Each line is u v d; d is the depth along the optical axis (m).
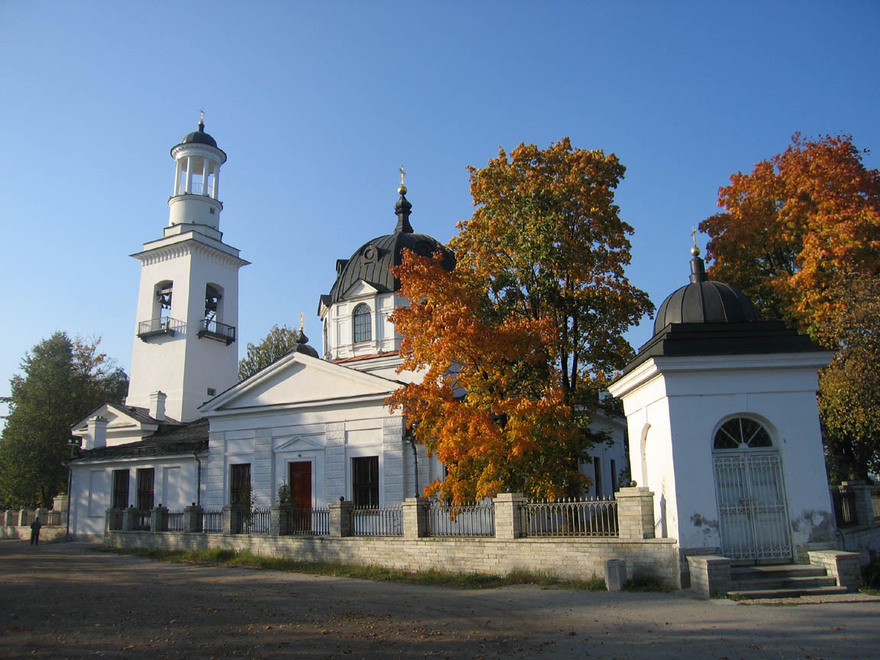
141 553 28.58
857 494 21.08
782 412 15.73
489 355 20.30
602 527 17.48
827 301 24.17
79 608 13.72
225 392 31.97
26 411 49.94
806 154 27.05
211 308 48.94
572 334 24.22
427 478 27.77
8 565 23.66
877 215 24.22
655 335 18.03
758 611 12.57
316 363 30.25
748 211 28.47
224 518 27.33
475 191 24.05
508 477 20.02
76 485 37.72
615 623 12.07
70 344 57.12
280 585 18.45
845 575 14.12
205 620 12.57
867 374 21.00
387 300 36.06
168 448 34.41
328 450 29.66
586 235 23.17
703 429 15.62
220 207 49.91
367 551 21.72
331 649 10.29
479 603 14.68
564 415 19.92
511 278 22.78
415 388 21.17
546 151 24.30
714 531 15.21
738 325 16.28
